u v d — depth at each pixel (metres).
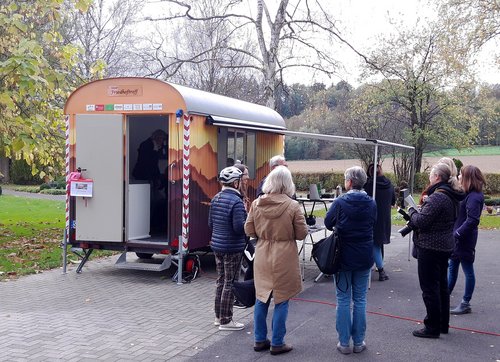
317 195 9.31
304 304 7.13
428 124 31.27
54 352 5.23
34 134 10.91
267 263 5.14
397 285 8.30
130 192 8.91
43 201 24.83
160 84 8.50
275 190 5.17
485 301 7.28
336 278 5.24
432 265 5.60
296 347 5.43
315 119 33.44
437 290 5.66
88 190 8.78
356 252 5.08
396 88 30.52
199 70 23.92
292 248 5.14
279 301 5.11
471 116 32.34
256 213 5.20
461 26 19.88
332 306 7.03
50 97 11.96
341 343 5.24
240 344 5.52
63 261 9.22
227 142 9.52
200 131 8.73
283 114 34.41
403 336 5.78
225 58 23.38
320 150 35.88
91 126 8.77
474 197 6.33
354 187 5.21
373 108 31.33
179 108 8.40
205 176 8.90
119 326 6.11
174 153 8.46
